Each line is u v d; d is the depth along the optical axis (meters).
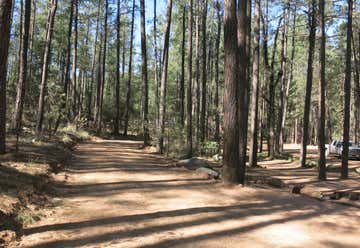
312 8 24.19
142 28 27.23
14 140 18.16
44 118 25.53
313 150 44.59
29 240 6.52
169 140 24.30
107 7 40.94
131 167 15.79
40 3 40.31
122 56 56.09
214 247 6.54
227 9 12.50
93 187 11.27
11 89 32.38
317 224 8.28
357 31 32.75
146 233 7.15
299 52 40.19
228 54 12.48
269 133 32.09
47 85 25.48
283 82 35.44
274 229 7.76
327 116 53.06
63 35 41.84
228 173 12.27
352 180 18.03
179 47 42.56
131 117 54.16
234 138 12.37
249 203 10.07
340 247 6.84
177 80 50.44
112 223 7.73
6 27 11.04
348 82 18.83
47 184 10.50
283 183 14.81
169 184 12.20
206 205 9.58
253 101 23.03
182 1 30.30
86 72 57.91
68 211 8.52
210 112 35.72
